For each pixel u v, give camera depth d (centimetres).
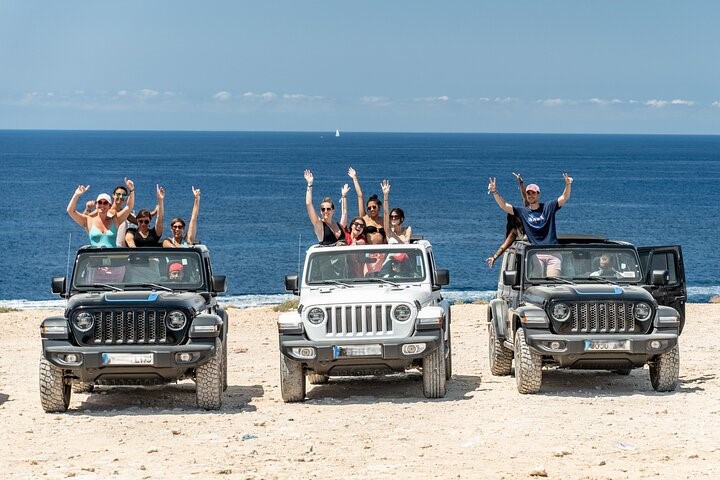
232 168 19850
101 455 945
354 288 1253
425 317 1191
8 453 959
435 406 1172
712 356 1602
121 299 1162
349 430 1043
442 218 8944
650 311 1216
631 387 1312
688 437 969
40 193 11725
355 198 11481
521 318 1228
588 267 1312
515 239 1452
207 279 1260
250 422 1099
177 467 884
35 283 5031
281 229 7894
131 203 1352
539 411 1120
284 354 1198
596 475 816
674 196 12194
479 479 813
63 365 1134
